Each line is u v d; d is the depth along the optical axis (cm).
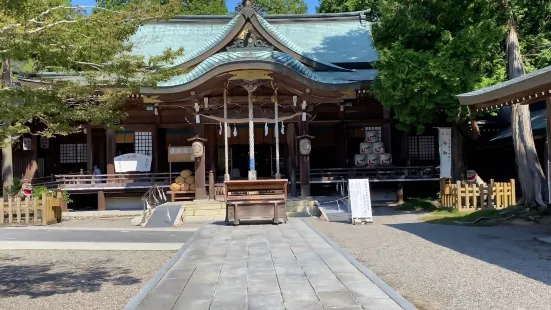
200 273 784
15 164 2202
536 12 1702
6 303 668
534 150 1501
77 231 1405
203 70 1791
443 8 1573
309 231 1260
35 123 2117
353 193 1468
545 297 609
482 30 1466
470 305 589
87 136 2148
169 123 2192
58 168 2320
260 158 2356
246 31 1927
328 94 1884
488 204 1641
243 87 1817
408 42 1675
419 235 1170
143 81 778
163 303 612
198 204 1739
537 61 1755
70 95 750
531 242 1034
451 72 1449
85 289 743
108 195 2116
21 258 1016
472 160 2312
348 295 634
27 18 653
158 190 1950
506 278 715
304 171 1933
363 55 2453
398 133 2309
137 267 905
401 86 1528
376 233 1223
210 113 1916
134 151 2194
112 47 702
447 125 1936
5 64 1368
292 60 1834
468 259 866
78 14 705
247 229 1322
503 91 1020
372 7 2942
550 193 1074
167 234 1314
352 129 2280
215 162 2305
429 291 661
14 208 1648
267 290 670
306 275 756
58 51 634
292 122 2133
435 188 2273
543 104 2094
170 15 771
